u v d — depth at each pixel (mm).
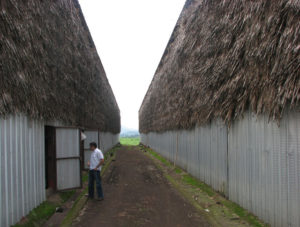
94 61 14656
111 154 21406
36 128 6211
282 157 4449
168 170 13297
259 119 5211
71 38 9406
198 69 8602
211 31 7445
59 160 7746
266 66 4590
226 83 6305
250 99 5195
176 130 14039
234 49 5855
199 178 9727
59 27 8008
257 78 4887
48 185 7711
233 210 6039
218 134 7664
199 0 8812
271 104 4473
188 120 10281
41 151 6531
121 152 27156
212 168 8234
